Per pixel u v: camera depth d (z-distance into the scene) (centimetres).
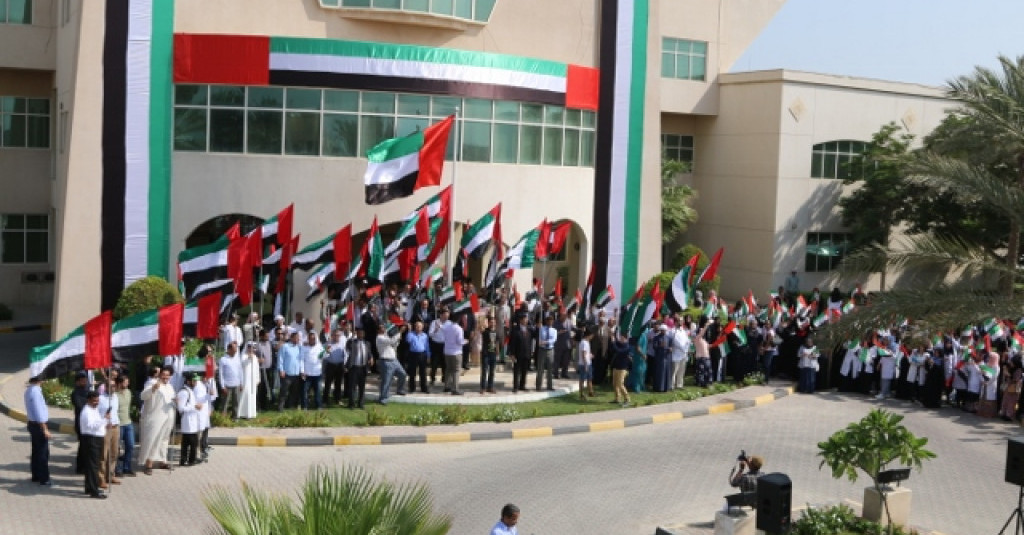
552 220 3162
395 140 2589
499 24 3117
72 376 2356
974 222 3812
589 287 2739
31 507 1520
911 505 1762
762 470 1916
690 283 2905
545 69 3086
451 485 1742
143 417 1734
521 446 2036
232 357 2020
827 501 1745
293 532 857
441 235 2633
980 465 2033
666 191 3984
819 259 4306
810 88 4206
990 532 1631
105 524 1468
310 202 2838
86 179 2705
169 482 1684
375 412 2112
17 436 1934
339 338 2217
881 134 4138
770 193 4194
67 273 2697
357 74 2828
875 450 1550
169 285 2477
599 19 3259
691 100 4362
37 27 3366
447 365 2345
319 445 1970
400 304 2555
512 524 1203
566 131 3188
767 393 2602
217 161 2791
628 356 2375
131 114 2727
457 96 2945
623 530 1559
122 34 2709
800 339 2786
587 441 2098
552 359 2439
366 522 855
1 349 2900
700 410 2383
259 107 2798
